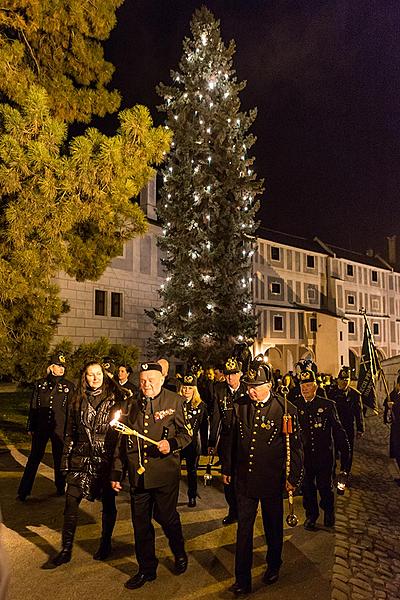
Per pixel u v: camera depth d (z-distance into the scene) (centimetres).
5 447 1165
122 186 938
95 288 2544
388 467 1204
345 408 1084
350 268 5356
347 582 539
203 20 2070
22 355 1094
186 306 1973
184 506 777
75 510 570
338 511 799
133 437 518
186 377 775
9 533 647
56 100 1198
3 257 969
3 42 1037
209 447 799
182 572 541
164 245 2033
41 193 899
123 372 848
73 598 487
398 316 5988
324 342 4753
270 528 534
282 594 505
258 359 545
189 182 1980
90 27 1203
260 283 4381
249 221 2036
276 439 523
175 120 2022
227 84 2042
